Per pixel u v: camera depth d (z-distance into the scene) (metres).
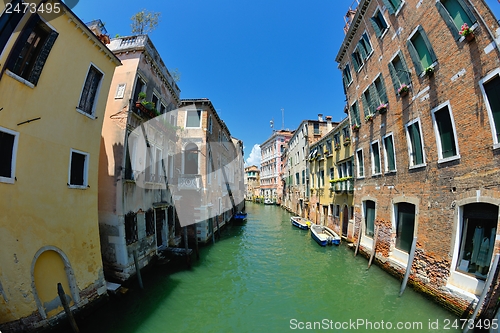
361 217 12.52
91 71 7.11
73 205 6.28
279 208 43.59
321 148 21.23
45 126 5.59
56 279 5.72
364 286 8.92
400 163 9.32
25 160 5.13
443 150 7.39
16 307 4.79
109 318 6.57
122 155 8.44
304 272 10.90
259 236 19.11
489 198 5.83
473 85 6.31
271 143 52.78
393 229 9.64
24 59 5.22
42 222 5.43
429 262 7.47
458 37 6.73
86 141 6.80
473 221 6.40
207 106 16.38
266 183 55.84
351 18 14.70
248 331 6.50
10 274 4.75
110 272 8.16
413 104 8.59
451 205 6.89
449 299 6.60
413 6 8.48
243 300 8.26
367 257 11.45
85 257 6.52
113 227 8.21
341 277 9.99
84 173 6.76
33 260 5.14
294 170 33.09
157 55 11.23
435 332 6.02
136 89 9.51
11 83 4.89
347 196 15.33
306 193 25.89
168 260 10.48
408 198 8.73
